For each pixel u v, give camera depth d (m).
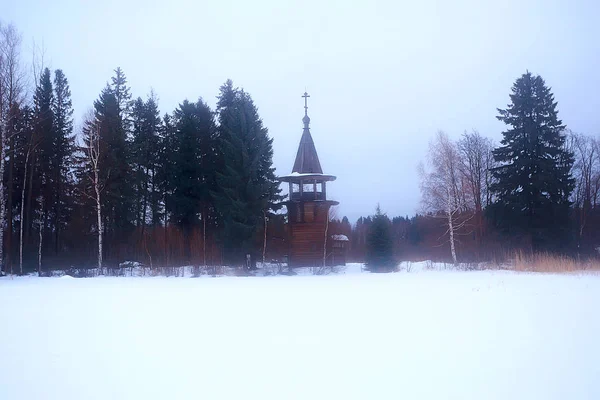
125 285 27.97
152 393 8.12
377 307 17.25
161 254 45.38
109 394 8.09
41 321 14.55
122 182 50.12
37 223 53.16
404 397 7.86
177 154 51.59
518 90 54.06
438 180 51.19
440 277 32.34
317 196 45.38
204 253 44.00
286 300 19.66
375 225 41.69
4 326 13.73
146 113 57.66
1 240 38.78
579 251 51.31
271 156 48.91
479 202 62.44
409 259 59.25
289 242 44.88
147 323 14.20
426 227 64.50
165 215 56.41
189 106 52.56
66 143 54.19
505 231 53.72
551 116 53.72
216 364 9.78
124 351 10.83
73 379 8.85
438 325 13.58
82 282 30.89
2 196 39.34
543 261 40.38
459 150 64.38
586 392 8.03
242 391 8.20
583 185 65.12
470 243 55.19
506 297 19.64
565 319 14.36
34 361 10.04
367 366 9.57
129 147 51.94
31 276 39.47
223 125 49.03
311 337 12.16
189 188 51.81
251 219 44.53
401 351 10.69
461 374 9.02
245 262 44.25
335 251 46.44
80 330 13.16
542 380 8.65
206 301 19.44
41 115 49.94
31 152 48.50
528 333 12.43
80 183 48.41
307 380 8.73
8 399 7.87
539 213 51.56
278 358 10.20
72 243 48.81
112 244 49.94
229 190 44.72
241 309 17.03
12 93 40.97
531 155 52.88
